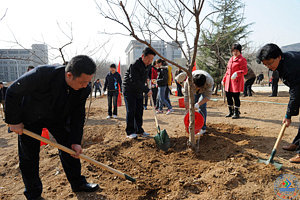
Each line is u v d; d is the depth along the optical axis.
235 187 2.31
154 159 3.20
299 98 2.57
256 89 16.28
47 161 3.36
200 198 2.22
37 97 1.97
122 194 2.41
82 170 2.94
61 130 2.32
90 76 1.84
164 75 6.37
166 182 2.61
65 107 2.11
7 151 4.09
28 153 2.19
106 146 3.74
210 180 2.47
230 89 5.31
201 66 12.80
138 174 2.83
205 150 3.43
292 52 2.63
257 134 3.93
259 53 2.62
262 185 2.29
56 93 1.98
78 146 2.26
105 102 11.50
